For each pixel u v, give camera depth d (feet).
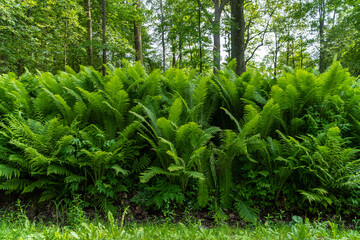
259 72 15.34
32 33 29.55
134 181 12.95
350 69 51.03
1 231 7.35
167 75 16.69
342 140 12.12
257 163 13.14
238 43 28.68
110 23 47.19
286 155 12.41
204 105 15.37
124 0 42.06
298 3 69.26
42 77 14.60
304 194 11.40
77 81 14.64
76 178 10.92
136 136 13.38
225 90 15.61
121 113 13.42
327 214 11.71
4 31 27.30
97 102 12.79
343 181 11.05
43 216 10.66
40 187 10.89
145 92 14.66
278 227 10.46
